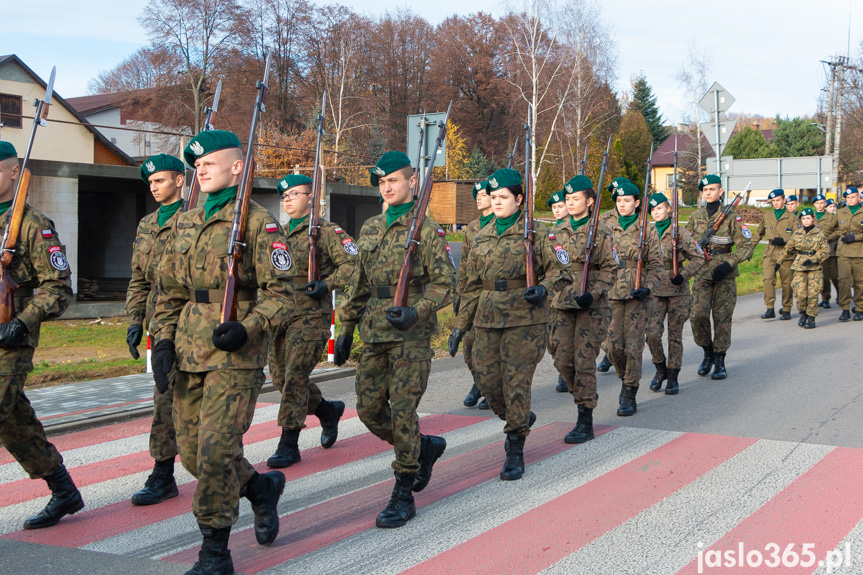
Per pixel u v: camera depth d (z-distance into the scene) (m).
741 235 8.73
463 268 5.97
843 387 8.05
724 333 8.84
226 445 3.59
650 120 72.19
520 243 5.35
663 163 65.50
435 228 4.63
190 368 3.66
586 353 6.22
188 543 4.27
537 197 40.84
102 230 22.14
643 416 7.13
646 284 7.17
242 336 3.50
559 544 4.08
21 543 4.28
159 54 41.47
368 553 4.04
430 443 4.79
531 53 35.47
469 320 5.92
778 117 71.38
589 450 5.98
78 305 15.79
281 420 5.73
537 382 8.98
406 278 4.47
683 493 4.85
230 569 3.68
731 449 5.85
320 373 9.24
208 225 3.75
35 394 8.37
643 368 9.77
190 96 42.44
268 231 3.72
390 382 4.53
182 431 3.77
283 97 46.25
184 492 5.22
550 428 6.75
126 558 4.04
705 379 8.91
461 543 4.14
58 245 4.39
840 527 4.18
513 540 4.15
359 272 4.74
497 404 5.59
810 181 14.05
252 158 3.78
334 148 35.38
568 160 38.41
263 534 4.06
